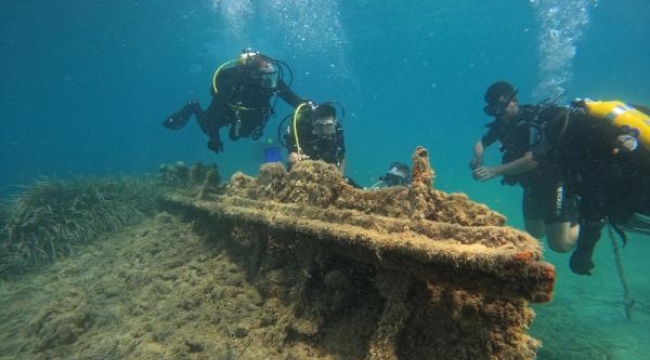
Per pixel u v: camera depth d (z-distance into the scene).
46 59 40.12
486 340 2.10
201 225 5.06
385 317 2.23
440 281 2.06
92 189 7.34
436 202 2.57
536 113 4.95
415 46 46.03
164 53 41.50
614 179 3.90
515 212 12.71
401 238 2.24
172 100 100.44
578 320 5.11
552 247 6.04
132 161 38.25
